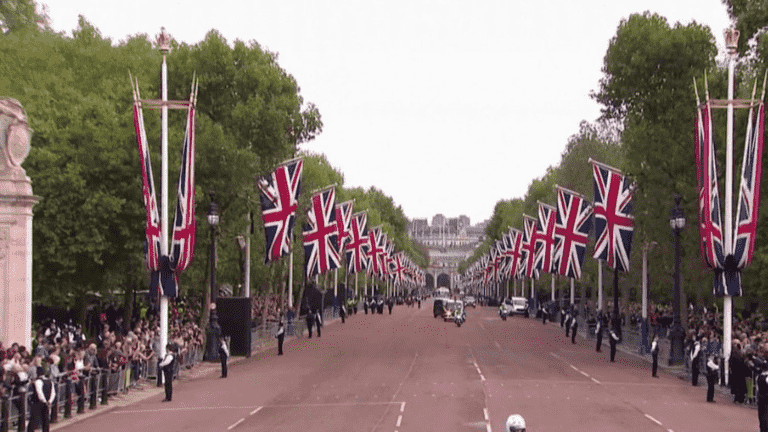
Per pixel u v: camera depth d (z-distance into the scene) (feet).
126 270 125.39
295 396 84.17
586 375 105.70
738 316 182.91
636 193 137.49
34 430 62.03
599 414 71.26
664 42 132.05
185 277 157.89
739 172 120.06
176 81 140.77
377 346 156.76
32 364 66.74
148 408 76.74
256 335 147.84
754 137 92.12
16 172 91.86
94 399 76.74
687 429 63.72
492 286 560.20
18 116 91.91
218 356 122.42
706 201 94.07
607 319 172.45
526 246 244.83
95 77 142.10
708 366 82.74
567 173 223.92
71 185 115.65
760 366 78.54
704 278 140.05
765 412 61.36
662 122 135.74
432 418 67.67
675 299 119.65
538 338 188.55
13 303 89.81
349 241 252.01
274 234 129.80
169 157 122.21
